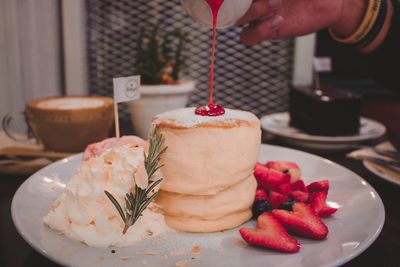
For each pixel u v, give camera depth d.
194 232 0.44
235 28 0.96
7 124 0.64
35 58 0.93
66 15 0.91
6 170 0.55
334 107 0.70
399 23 0.56
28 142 0.64
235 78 1.00
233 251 0.40
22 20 0.89
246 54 0.99
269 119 0.81
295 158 0.59
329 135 0.71
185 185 0.44
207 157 0.43
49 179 0.50
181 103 0.69
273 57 1.00
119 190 0.41
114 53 0.97
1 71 0.89
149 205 0.43
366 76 1.06
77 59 0.94
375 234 0.39
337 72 1.05
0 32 0.88
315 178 0.54
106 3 0.94
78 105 0.60
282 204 0.46
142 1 0.94
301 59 0.97
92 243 0.39
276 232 0.40
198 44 0.97
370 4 0.54
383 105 1.05
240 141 0.44
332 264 0.36
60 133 0.58
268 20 0.51
